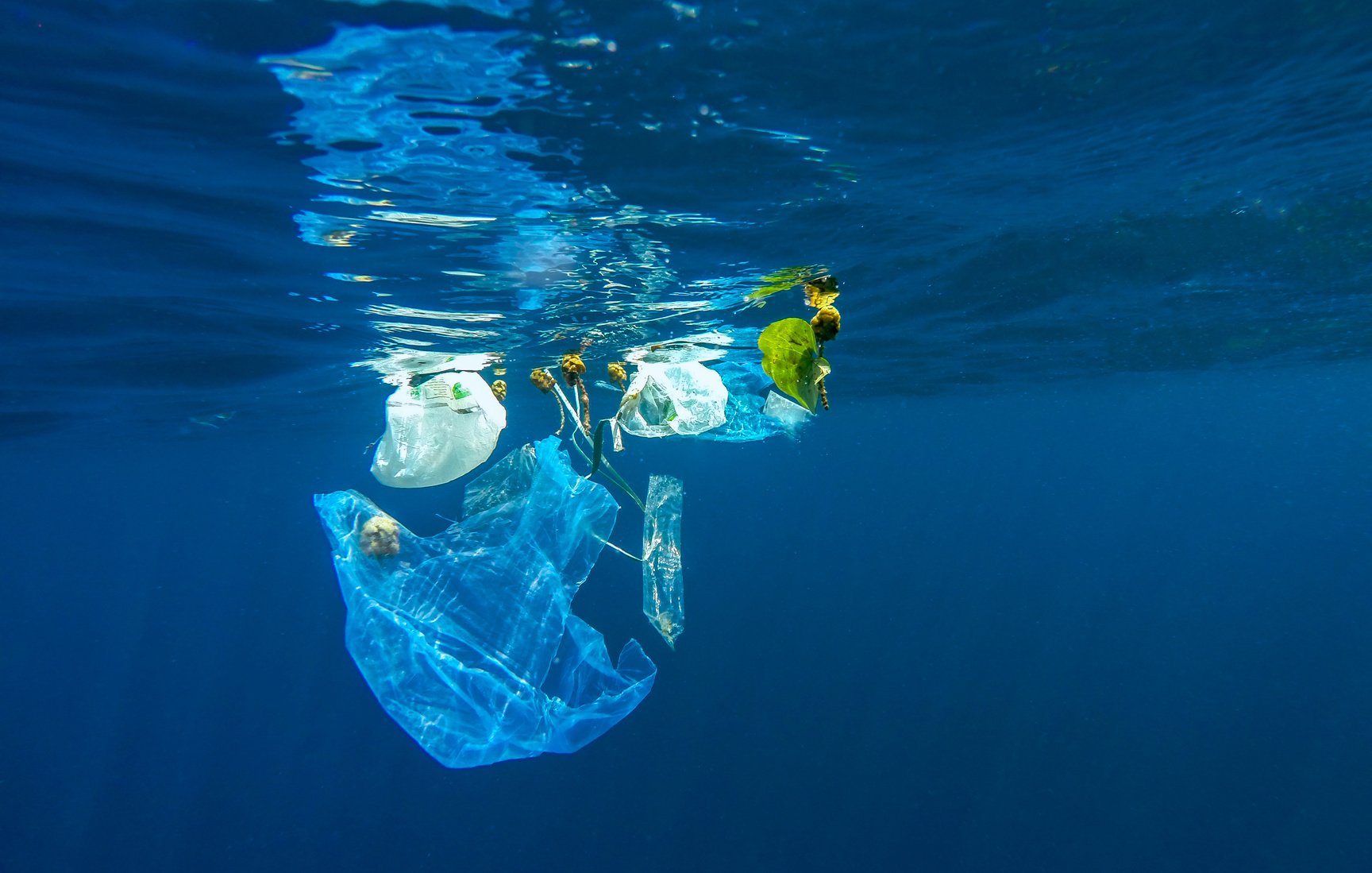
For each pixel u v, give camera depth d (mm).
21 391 13023
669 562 2436
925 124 5250
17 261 6672
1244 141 6215
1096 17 4293
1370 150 6520
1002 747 28875
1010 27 4309
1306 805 25562
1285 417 36969
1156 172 6785
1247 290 11875
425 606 2330
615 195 5660
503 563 2453
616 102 4418
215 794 30547
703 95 4488
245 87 4020
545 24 3688
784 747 28172
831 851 23219
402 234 6168
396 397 2891
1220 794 26281
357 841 26547
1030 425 36438
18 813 30625
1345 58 4887
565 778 28047
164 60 3750
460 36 3717
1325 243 9406
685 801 26016
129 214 5645
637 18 3748
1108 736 30344
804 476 56281
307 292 7754
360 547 2383
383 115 4375
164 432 20688
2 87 3912
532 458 2688
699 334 10203
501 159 4984
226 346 10352
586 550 2557
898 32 4211
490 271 7188
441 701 2240
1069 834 24078
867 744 28406
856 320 11586
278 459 31922
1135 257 9664
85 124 4320
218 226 5918
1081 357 17953
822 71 4441
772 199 6141
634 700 2414
